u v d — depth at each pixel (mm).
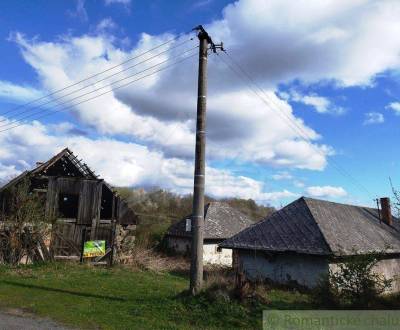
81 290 15266
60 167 28125
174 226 40875
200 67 13492
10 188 24266
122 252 28234
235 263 24406
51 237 24875
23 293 13852
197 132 13094
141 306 12219
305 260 21094
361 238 23844
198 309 11617
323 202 26531
